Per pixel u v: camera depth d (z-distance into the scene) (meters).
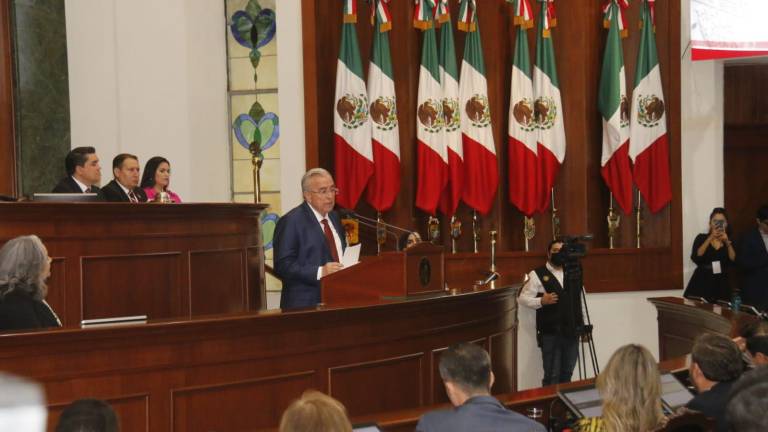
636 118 16.17
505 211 16.72
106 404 4.04
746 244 15.30
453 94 15.96
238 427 7.54
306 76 14.86
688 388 7.76
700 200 16.39
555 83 16.16
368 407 8.55
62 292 8.73
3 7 13.75
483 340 10.36
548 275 14.38
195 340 7.25
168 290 9.78
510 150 16.19
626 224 16.84
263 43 16.58
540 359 15.52
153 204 9.42
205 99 16.02
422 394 9.14
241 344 7.54
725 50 15.30
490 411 5.28
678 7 16.16
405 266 8.85
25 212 8.37
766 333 8.22
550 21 16.03
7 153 13.72
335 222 10.12
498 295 10.60
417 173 16.16
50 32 14.39
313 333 8.05
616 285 16.16
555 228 16.50
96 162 10.77
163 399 7.08
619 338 16.19
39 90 14.15
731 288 17.12
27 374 6.38
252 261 11.29
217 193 16.16
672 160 16.23
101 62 14.98
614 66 15.96
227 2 16.69
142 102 15.23
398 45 16.12
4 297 6.88
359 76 15.34
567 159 16.44
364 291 9.00
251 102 16.59
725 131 18.78
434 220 15.94
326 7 15.62
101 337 6.69
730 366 6.39
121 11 15.15
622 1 16.02
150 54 15.32
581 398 6.71
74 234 8.84
